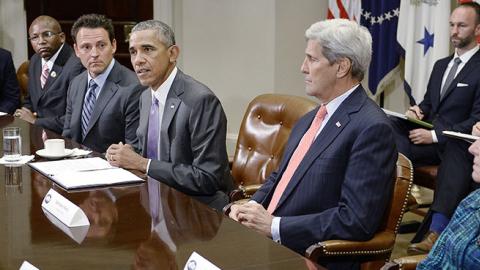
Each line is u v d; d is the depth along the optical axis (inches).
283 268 56.7
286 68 193.0
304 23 192.7
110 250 61.4
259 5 192.9
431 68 175.3
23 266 55.3
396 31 182.5
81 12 226.4
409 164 81.9
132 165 96.3
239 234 66.3
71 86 135.6
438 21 171.3
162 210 74.8
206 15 207.5
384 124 77.8
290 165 88.4
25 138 120.3
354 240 76.1
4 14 219.9
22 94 199.5
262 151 115.3
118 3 227.1
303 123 91.8
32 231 66.8
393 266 69.6
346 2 183.5
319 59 81.4
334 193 80.7
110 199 79.2
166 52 102.7
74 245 62.6
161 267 56.9
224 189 104.3
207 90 103.3
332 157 80.3
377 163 76.7
